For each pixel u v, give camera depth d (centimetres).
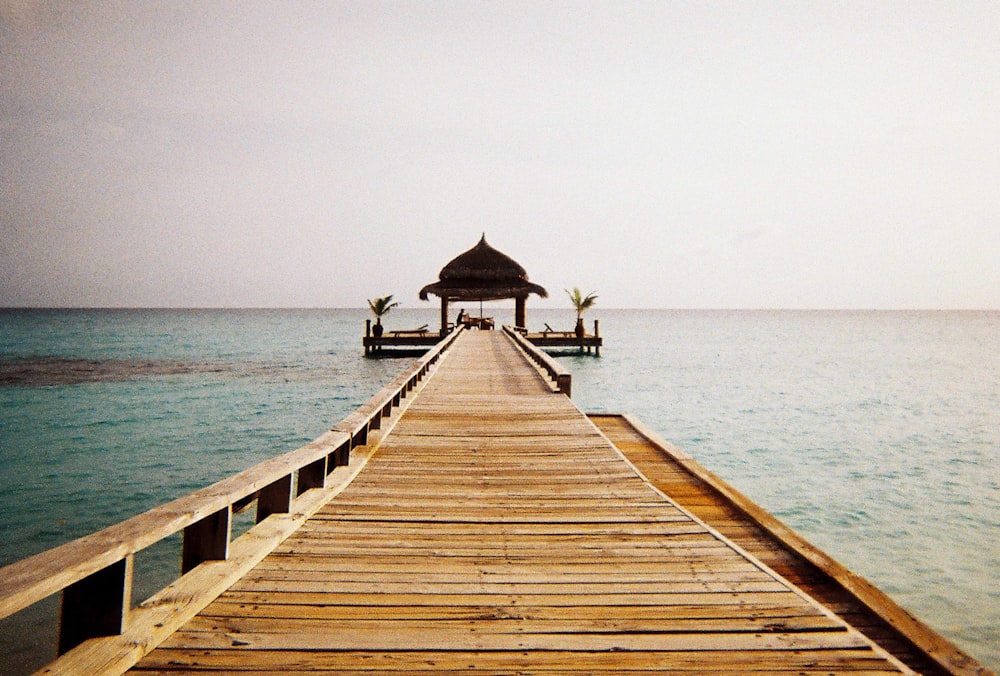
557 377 1047
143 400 2258
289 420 1864
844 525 924
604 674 237
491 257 3042
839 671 242
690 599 304
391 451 639
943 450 1466
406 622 275
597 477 544
